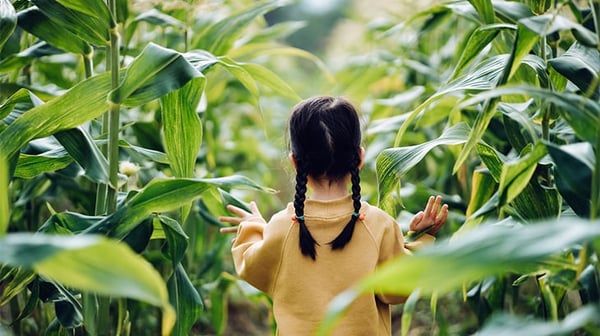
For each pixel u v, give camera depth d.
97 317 1.66
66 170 1.97
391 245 1.69
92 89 1.63
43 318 2.31
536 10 1.68
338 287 1.64
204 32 2.35
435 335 3.09
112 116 1.64
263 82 2.12
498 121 2.14
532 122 1.76
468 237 0.88
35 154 1.83
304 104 1.71
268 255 1.71
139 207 1.59
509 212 1.69
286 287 1.68
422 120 2.54
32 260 0.86
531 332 0.95
